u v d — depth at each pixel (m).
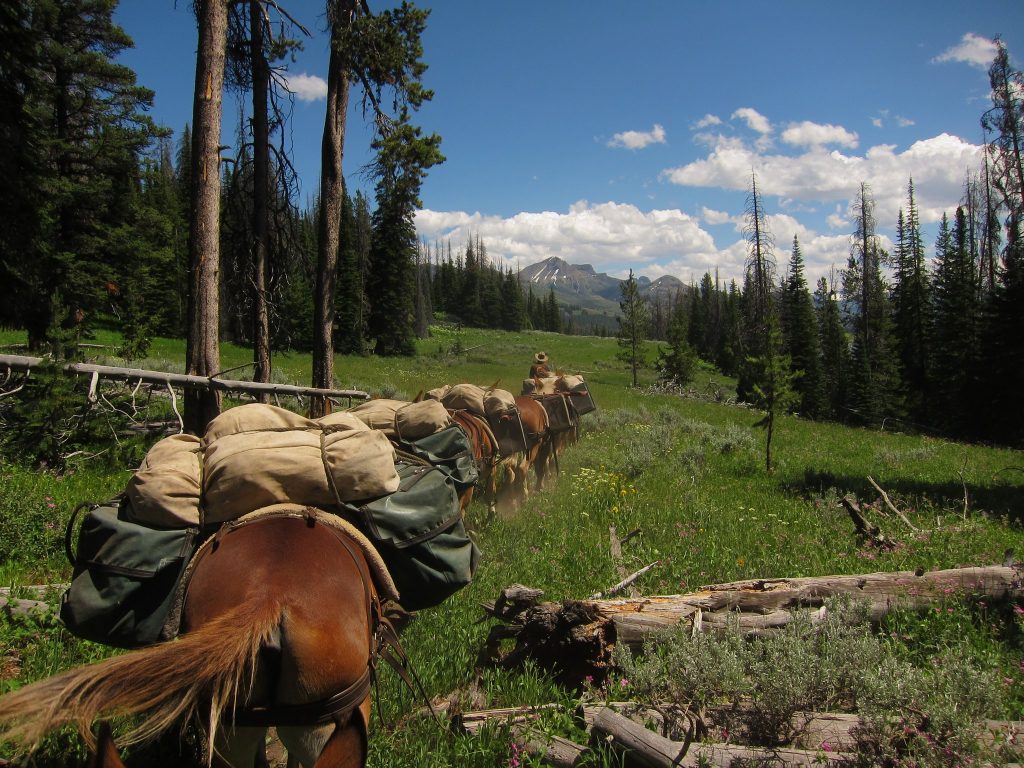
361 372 42.94
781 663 4.32
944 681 4.06
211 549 3.09
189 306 11.24
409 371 46.16
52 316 10.96
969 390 42.44
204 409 11.67
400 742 4.21
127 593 3.09
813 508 12.01
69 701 2.00
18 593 5.66
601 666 4.90
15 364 10.45
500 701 4.74
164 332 51.78
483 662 5.34
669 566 7.80
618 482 12.36
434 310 144.00
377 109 16.19
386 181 16.77
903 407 50.66
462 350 68.38
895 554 8.35
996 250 50.66
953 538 9.39
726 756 3.79
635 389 52.53
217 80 10.95
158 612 3.10
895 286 58.94
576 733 4.16
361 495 3.59
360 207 63.97
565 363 72.44
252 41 14.31
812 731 4.12
